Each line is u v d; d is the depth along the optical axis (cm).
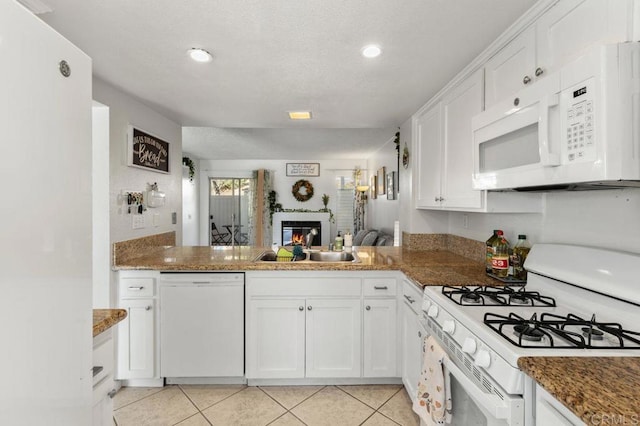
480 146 148
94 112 214
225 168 714
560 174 98
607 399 69
